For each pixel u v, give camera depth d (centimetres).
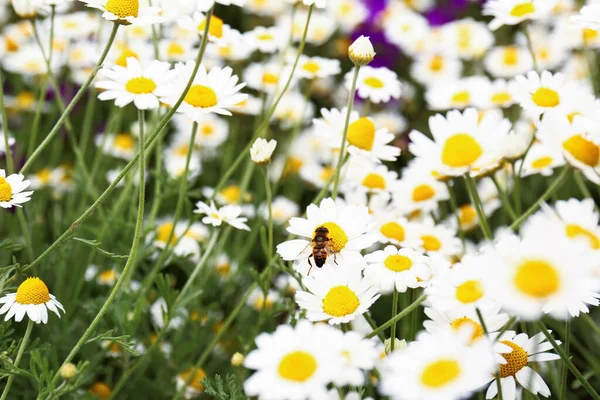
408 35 88
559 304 41
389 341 46
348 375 40
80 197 69
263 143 50
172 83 51
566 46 75
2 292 49
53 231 67
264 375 40
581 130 48
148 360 57
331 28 84
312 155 75
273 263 52
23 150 73
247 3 81
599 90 70
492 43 83
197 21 57
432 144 49
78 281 61
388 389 40
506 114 70
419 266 47
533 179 68
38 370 54
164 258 55
